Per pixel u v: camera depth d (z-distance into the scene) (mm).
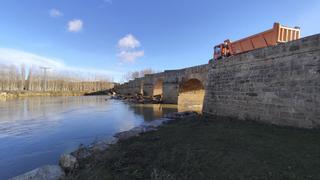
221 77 28891
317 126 16016
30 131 27562
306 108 16891
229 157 11508
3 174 15180
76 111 46344
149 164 11781
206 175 9953
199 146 13836
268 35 24547
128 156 13344
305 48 17219
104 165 12086
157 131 20328
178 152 13094
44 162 17219
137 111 45188
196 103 52656
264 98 21156
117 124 31656
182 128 20547
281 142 13578
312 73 16578
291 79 18281
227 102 27234
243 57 24625
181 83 50812
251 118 22734
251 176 9531
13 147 21141
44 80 139625
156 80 68312
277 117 19453
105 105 59625
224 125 20219
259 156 11430
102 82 167875
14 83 125375
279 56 19641
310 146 12500
